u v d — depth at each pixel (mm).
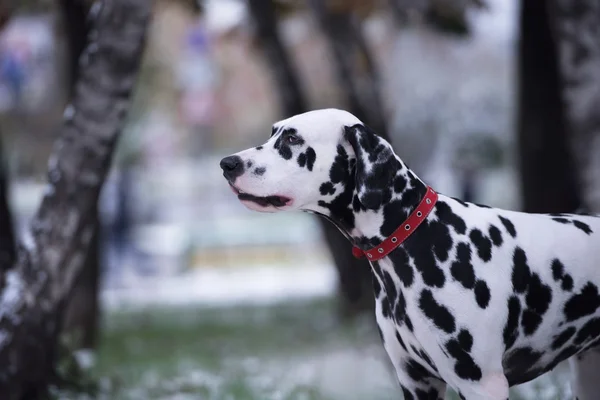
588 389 5246
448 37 12891
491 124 32125
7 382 7375
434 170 34594
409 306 4566
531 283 4586
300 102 16219
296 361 11883
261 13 15789
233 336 15438
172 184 45531
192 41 36062
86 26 12195
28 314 7500
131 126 30672
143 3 7566
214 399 8703
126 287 26125
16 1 11203
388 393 8438
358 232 4699
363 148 4508
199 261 31422
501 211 4777
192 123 44219
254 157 4629
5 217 8703
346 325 15406
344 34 15555
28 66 28219
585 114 7926
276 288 24156
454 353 4480
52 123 28125
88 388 8555
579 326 4742
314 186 4621
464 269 4508
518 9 11867
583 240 4742
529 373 4836
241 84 45750
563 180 11516
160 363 11930
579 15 7875
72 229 7656
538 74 11539
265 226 37812
